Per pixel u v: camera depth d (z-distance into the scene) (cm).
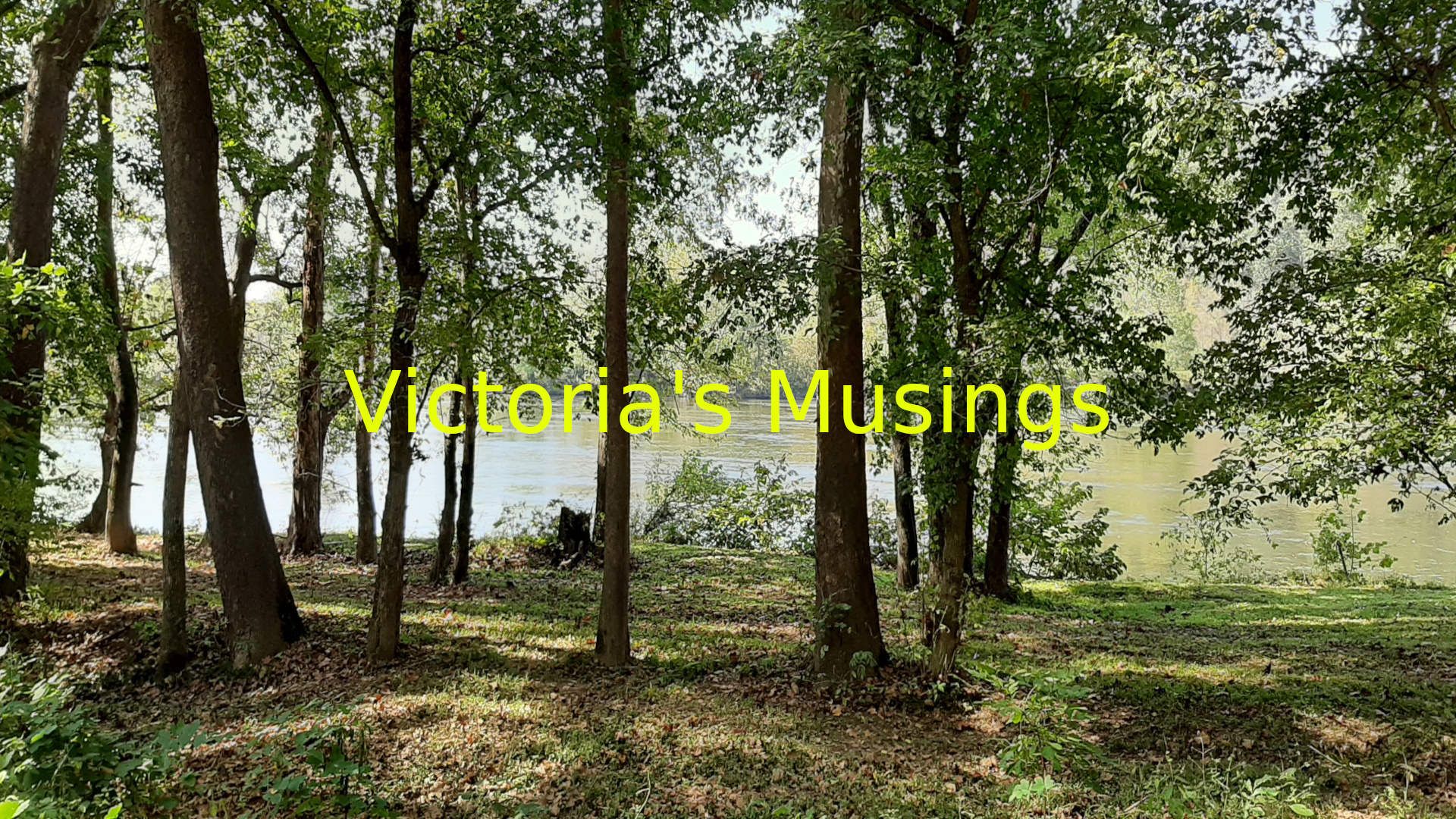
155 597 1025
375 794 479
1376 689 667
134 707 714
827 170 775
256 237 1391
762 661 836
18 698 421
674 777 546
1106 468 3234
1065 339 810
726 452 3262
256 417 904
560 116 808
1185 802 436
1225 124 536
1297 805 387
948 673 709
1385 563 1559
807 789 531
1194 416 785
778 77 784
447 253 884
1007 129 736
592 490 2733
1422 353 700
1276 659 814
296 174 1103
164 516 803
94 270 1153
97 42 1027
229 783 518
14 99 1110
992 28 650
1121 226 1085
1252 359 817
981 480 761
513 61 807
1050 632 1023
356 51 947
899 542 1348
